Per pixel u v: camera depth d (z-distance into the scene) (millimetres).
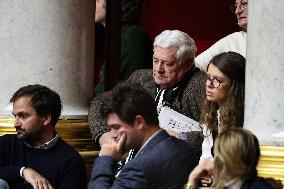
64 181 11430
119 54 15258
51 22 13500
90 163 13727
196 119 12148
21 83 13508
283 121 10680
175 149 9797
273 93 10695
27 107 11531
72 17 13625
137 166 9680
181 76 12305
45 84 13508
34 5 13461
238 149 8867
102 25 16141
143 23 17656
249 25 10953
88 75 13961
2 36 13539
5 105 13562
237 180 8891
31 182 11328
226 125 11102
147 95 9914
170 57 12219
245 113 10984
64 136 13594
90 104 13758
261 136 10742
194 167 9898
